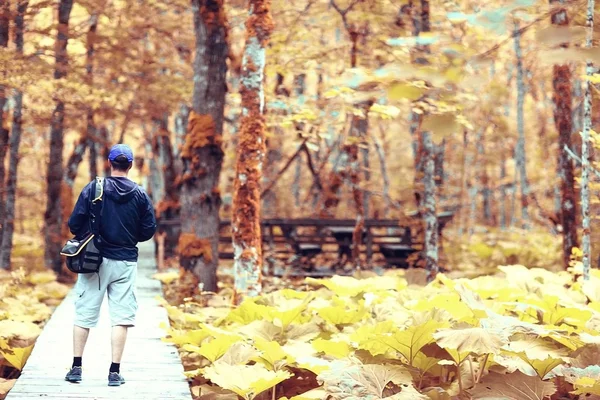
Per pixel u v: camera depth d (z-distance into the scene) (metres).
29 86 13.01
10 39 16.20
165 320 9.67
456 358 6.66
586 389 6.17
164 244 19.78
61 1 16.14
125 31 16.89
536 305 8.28
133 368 6.89
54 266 18.72
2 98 14.88
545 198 31.64
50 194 18.73
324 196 20.12
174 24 18.97
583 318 8.03
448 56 3.24
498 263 18.78
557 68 12.95
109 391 6.04
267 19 10.48
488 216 35.69
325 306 8.56
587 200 9.21
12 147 16.67
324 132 12.56
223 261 21.11
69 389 6.06
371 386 6.05
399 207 16.97
